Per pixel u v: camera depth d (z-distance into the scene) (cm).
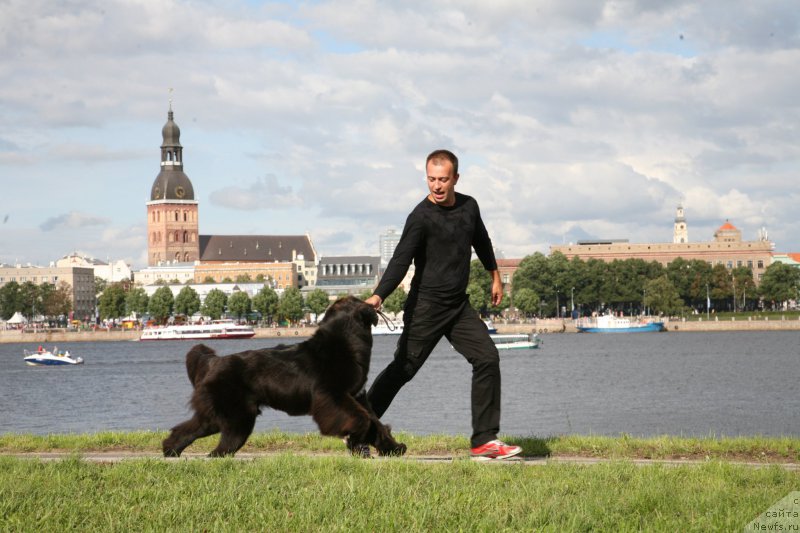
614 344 15212
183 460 1141
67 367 11431
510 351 13650
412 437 1531
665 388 6819
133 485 1009
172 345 18712
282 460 1132
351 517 846
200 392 1179
